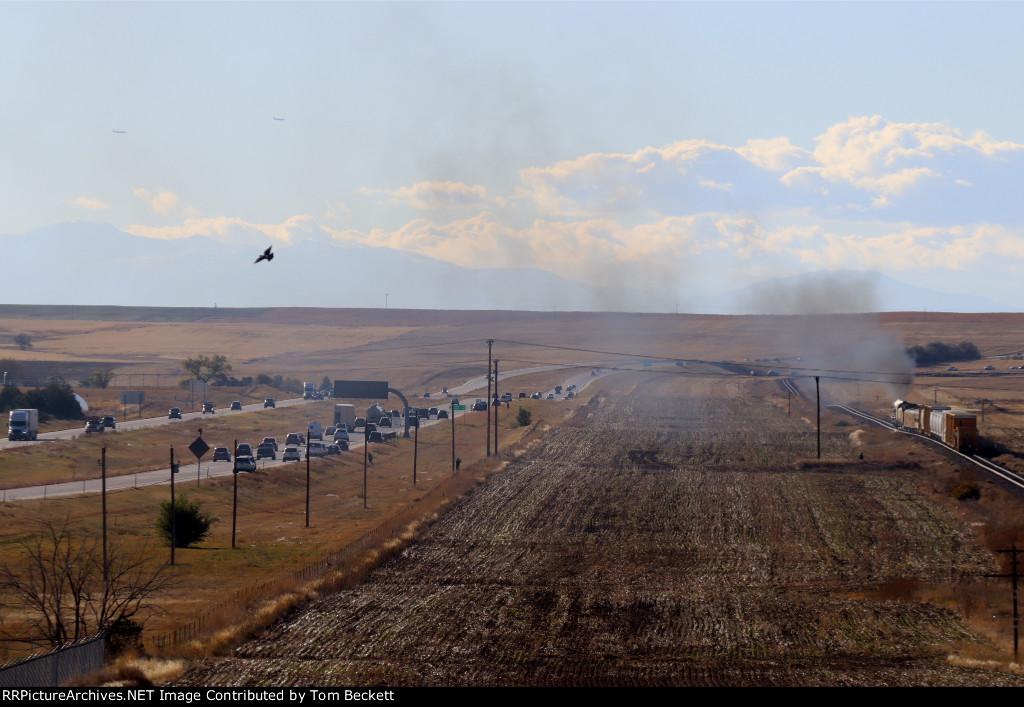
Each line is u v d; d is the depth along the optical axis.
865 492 85.06
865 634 45.97
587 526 73.69
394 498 90.62
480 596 52.72
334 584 54.47
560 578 57.91
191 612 48.34
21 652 39.03
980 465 90.81
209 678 37.09
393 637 44.00
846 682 38.03
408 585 55.44
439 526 73.62
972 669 40.38
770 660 41.53
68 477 90.12
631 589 55.19
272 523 76.94
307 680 37.19
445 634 44.69
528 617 48.22
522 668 39.53
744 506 80.00
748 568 61.19
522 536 70.31
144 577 55.34
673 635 45.38
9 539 60.97
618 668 39.69
